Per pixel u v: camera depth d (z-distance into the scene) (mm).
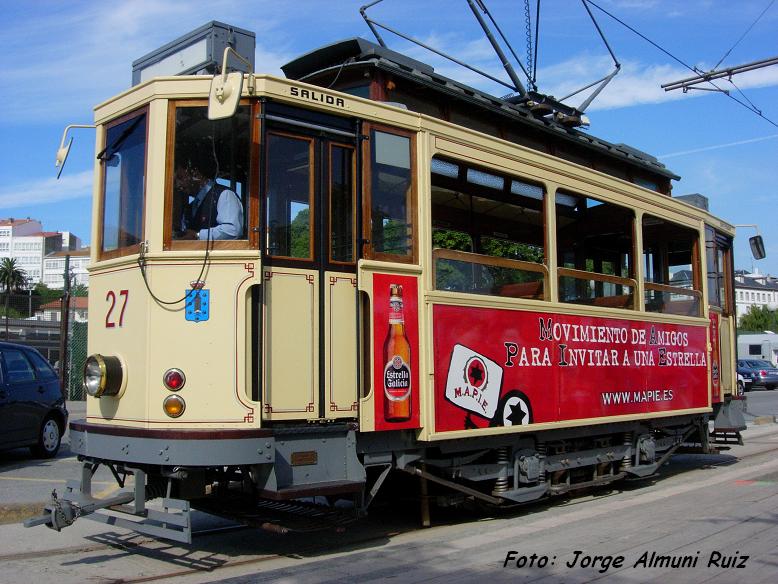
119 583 5297
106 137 6488
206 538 6758
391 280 6465
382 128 6586
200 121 5926
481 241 7910
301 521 5809
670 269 10906
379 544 6551
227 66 6004
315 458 5875
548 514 7930
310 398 5941
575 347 8320
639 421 9586
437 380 6672
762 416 20062
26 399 10977
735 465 11930
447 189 7297
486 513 7887
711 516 7492
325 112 6230
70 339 22609
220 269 5750
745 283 106938
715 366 11500
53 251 115250
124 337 5977
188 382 5652
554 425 7871
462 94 7871
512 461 7672
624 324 9180
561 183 8398
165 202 5836
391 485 7531
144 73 7266
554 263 8211
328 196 6227
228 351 5664
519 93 9414
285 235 5977
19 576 5484
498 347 7328
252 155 5859
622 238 9805
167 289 5758
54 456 11602
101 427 5883
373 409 6191
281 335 5848
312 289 6047
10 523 7246
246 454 5453
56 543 6469
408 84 7480
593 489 9602
